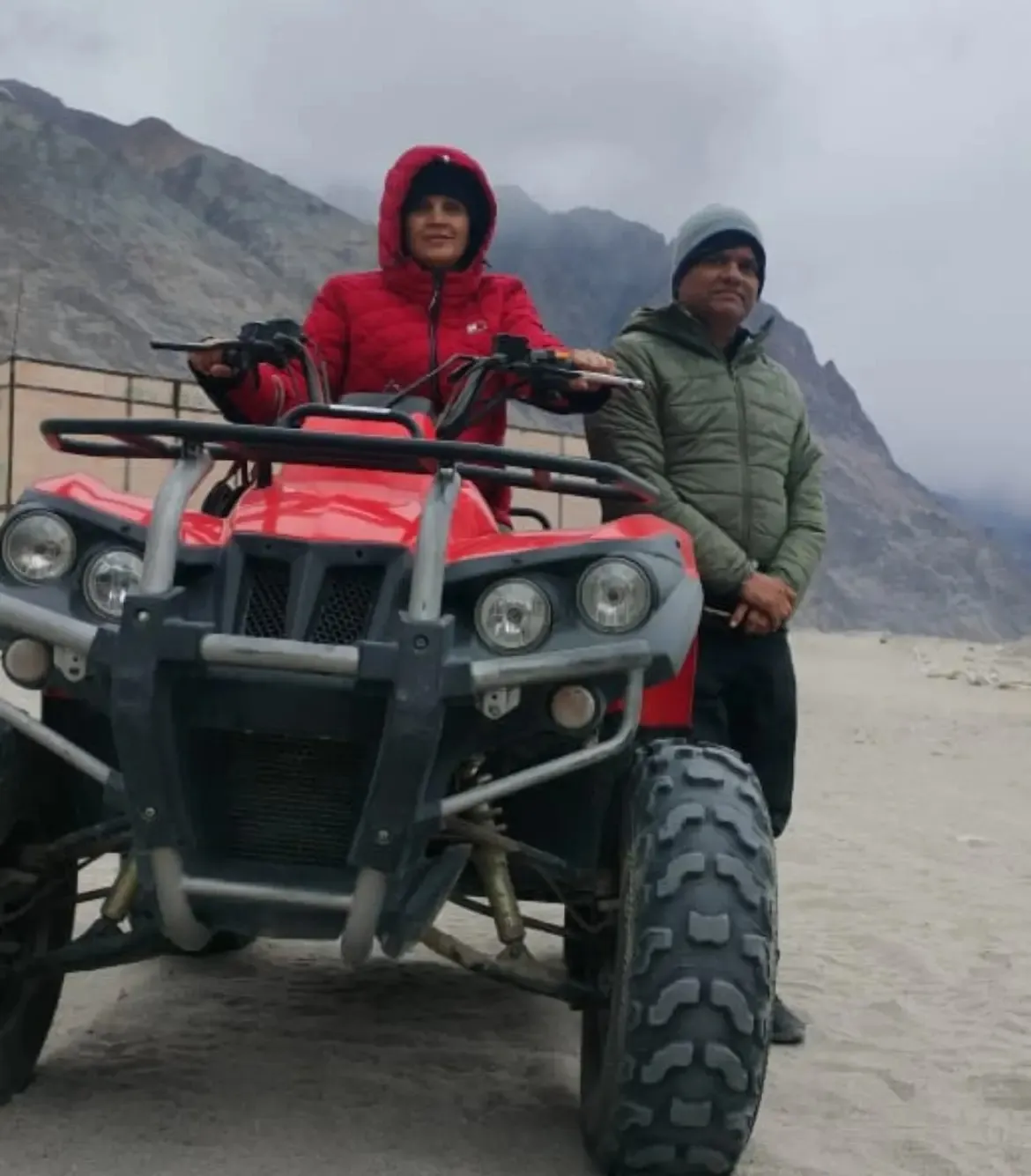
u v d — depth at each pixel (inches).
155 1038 159.0
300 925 119.4
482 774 133.0
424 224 181.3
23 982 136.3
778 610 172.2
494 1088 145.9
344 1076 147.8
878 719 637.3
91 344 2509.8
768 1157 131.7
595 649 118.1
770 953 116.3
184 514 131.9
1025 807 380.8
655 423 179.8
